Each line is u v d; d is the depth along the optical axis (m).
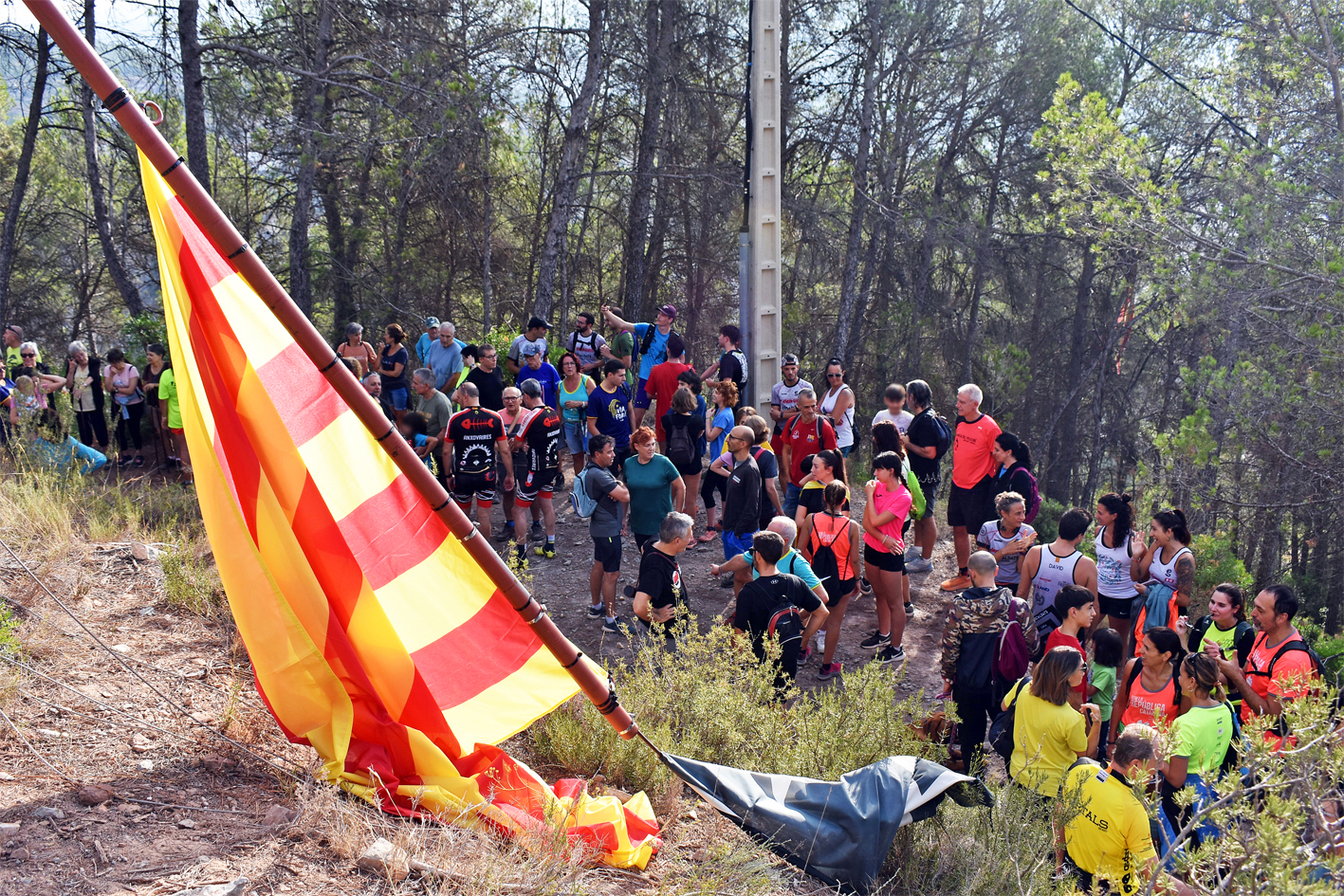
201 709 4.55
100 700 4.44
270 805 3.76
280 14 16.33
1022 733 4.81
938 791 4.32
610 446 7.47
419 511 4.94
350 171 19.22
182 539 6.86
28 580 5.66
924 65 22.91
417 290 20.39
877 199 23.67
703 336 23.62
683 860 4.18
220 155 22.44
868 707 5.11
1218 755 4.51
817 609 6.02
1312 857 3.05
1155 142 19.72
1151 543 6.61
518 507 8.91
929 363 24.36
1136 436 29.44
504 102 16.95
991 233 24.08
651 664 5.58
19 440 8.76
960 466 8.69
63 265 25.34
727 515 8.05
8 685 4.27
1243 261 11.77
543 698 4.75
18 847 3.16
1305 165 12.34
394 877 3.32
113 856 3.19
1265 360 12.04
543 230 26.02
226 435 4.06
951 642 5.59
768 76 10.29
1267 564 17.25
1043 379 27.84
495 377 10.34
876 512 7.34
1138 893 3.50
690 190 21.55
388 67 14.89
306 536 4.02
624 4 19.59
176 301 4.08
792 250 24.67
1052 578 6.43
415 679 4.07
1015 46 22.73
